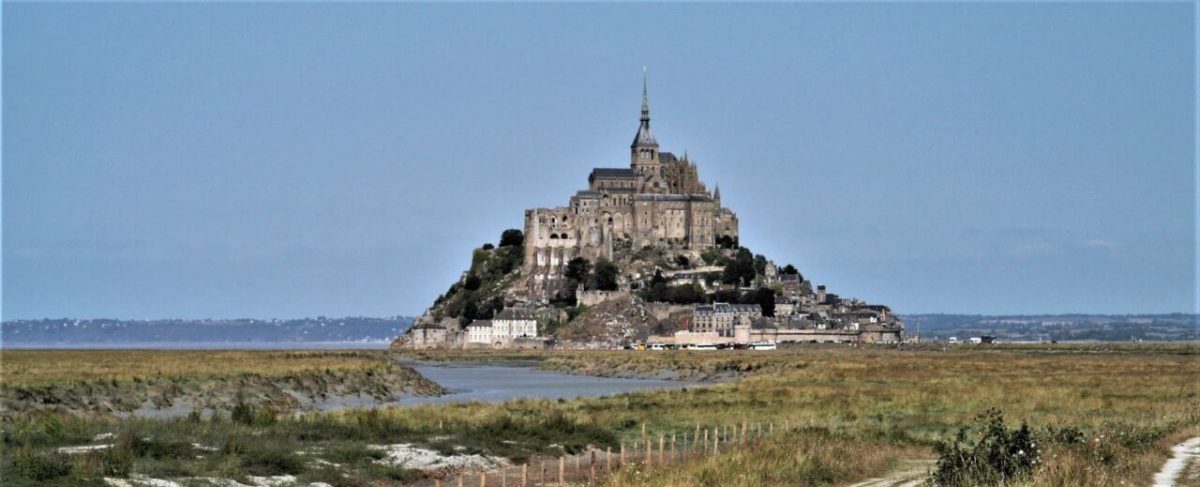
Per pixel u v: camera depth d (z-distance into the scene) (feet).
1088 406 488.44
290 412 549.13
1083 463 261.03
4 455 276.82
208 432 344.49
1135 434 338.54
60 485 251.19
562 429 401.08
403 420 419.13
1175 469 285.84
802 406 504.84
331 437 355.77
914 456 341.62
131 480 261.24
